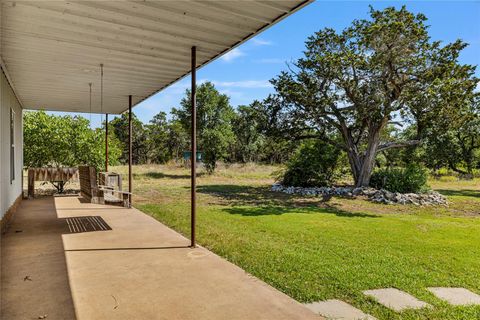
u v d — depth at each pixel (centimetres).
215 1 324
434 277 378
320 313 277
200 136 2109
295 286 333
